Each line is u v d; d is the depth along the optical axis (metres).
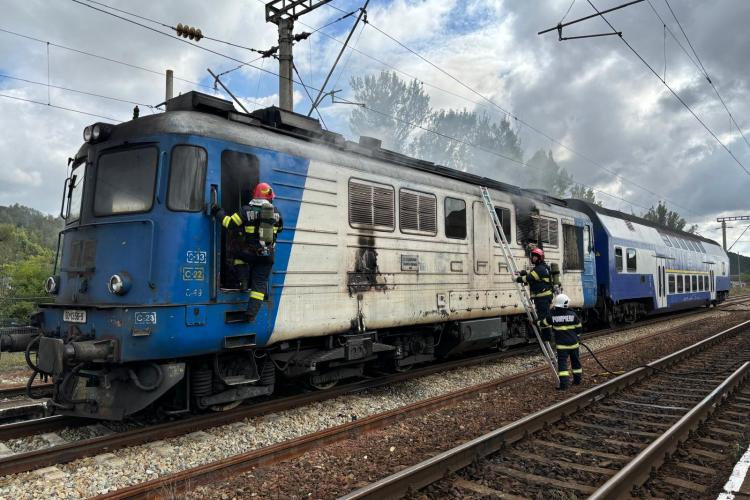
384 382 8.51
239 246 6.12
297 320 6.79
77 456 5.05
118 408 5.71
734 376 8.11
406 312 8.47
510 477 4.62
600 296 16.72
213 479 4.53
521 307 11.32
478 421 6.46
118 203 6.10
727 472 4.78
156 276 5.64
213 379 6.32
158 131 5.95
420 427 6.27
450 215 9.57
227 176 6.20
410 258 8.62
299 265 6.84
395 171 8.55
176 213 5.78
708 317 22.34
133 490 4.07
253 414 6.57
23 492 4.29
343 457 5.18
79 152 6.96
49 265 17.03
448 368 9.93
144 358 5.52
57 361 5.50
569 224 13.59
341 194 7.51
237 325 6.13
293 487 4.43
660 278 20.77
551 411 6.20
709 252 28.72
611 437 5.81
